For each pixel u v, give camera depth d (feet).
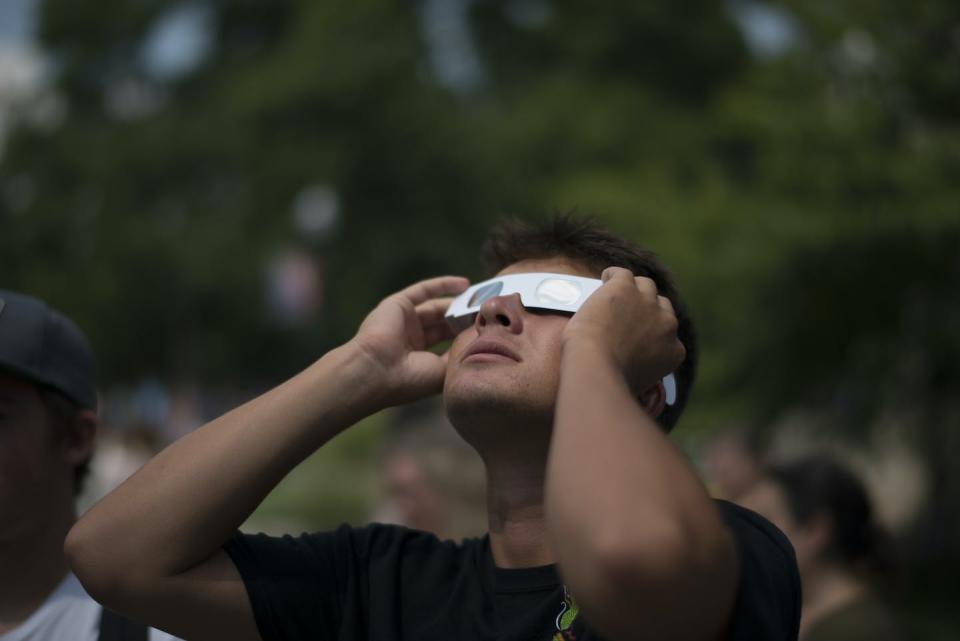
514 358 5.69
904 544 42.34
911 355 40.06
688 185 48.01
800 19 37.50
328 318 107.86
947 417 41.22
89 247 110.01
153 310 112.78
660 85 95.55
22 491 6.92
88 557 5.77
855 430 40.14
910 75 36.55
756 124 37.47
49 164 114.73
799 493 10.78
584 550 4.32
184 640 6.01
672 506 4.36
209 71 119.65
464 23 114.62
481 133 102.17
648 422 4.70
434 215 107.96
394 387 6.30
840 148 36.09
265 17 122.21
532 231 6.65
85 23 121.19
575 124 87.66
